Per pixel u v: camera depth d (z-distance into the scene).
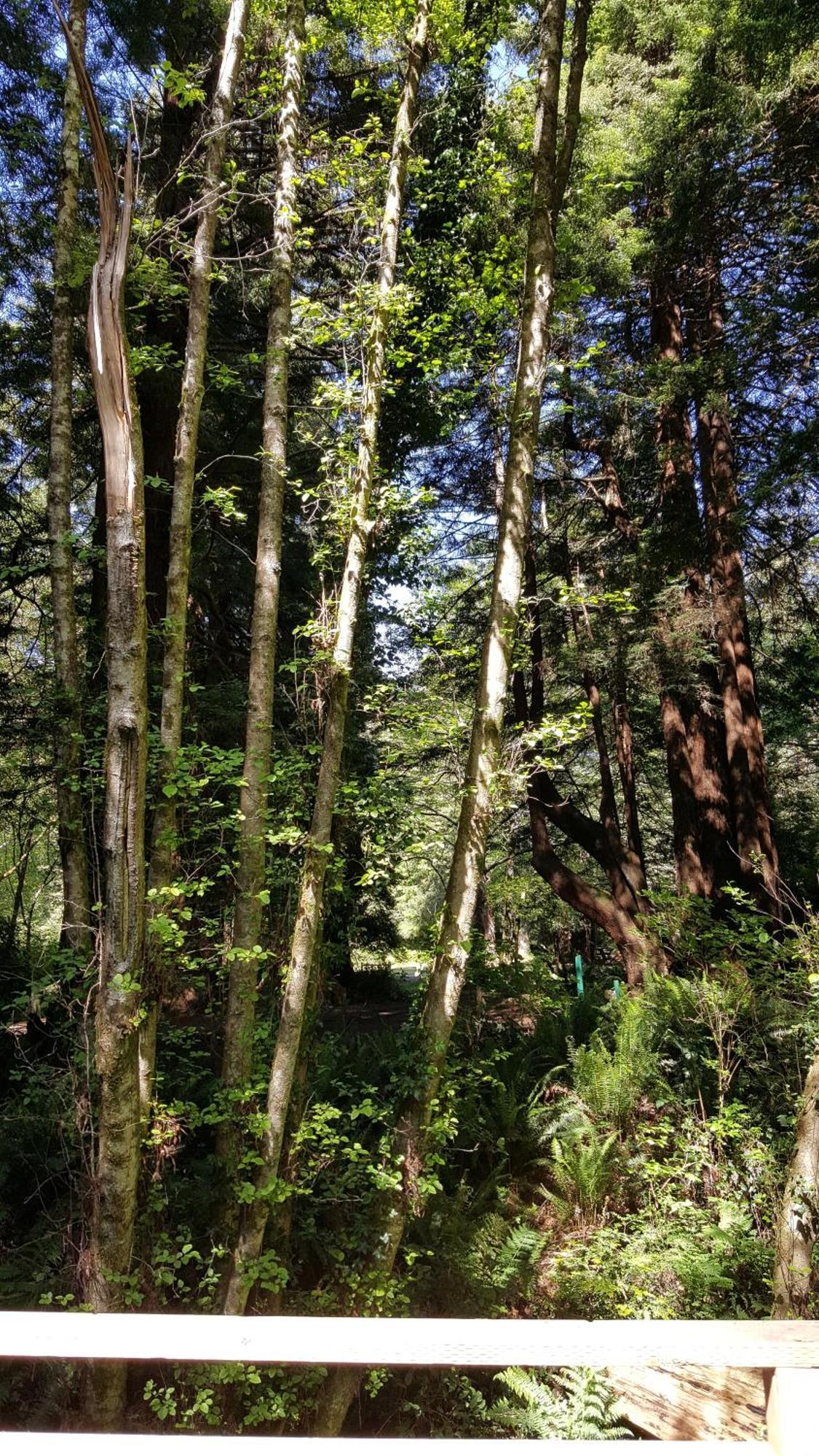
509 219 8.15
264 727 4.71
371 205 5.37
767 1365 1.60
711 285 10.69
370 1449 1.59
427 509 6.19
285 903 5.42
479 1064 6.55
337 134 8.80
